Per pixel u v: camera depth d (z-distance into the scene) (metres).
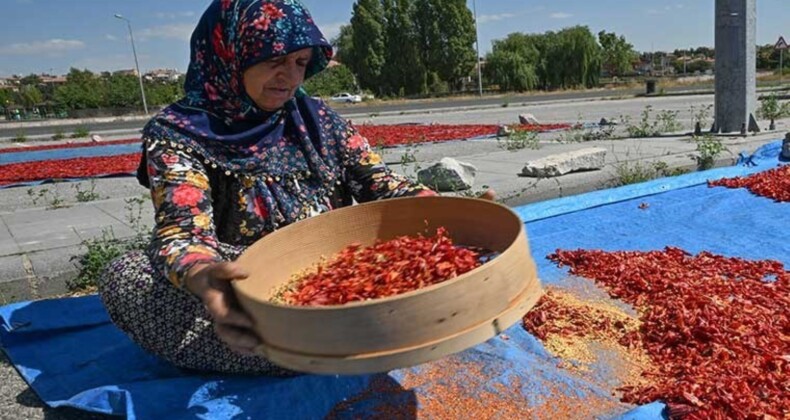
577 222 5.86
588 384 2.94
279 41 2.61
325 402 2.85
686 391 2.71
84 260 5.26
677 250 4.73
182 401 2.87
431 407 2.81
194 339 2.97
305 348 1.78
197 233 2.43
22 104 79.19
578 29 65.62
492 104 39.88
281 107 2.97
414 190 3.04
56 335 3.76
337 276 2.37
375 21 67.62
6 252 6.29
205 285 2.03
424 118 29.27
